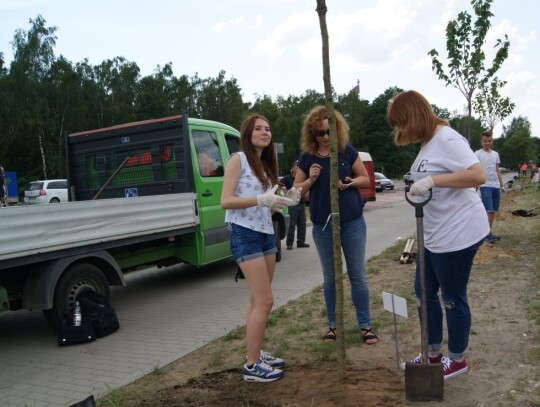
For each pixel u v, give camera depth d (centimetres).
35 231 468
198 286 762
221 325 536
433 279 328
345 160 419
